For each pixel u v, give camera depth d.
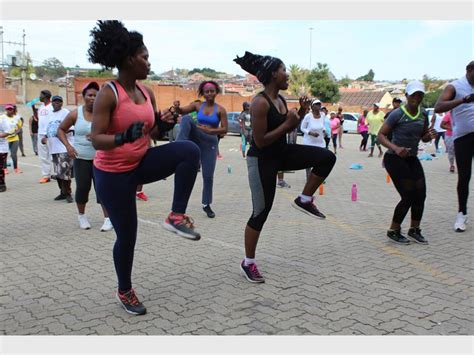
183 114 7.12
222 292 4.30
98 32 3.35
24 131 25.23
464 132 6.12
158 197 9.23
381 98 59.66
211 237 6.18
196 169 3.57
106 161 3.54
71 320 3.76
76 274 4.81
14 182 11.16
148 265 5.07
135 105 3.44
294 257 5.32
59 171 8.45
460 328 3.57
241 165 14.90
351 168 13.66
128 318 3.78
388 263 5.08
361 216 7.43
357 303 4.02
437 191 9.50
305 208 4.59
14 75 48.47
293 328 3.59
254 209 4.43
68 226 6.84
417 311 3.86
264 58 4.24
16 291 4.36
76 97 34.91
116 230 3.74
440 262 5.11
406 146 5.57
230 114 28.30
